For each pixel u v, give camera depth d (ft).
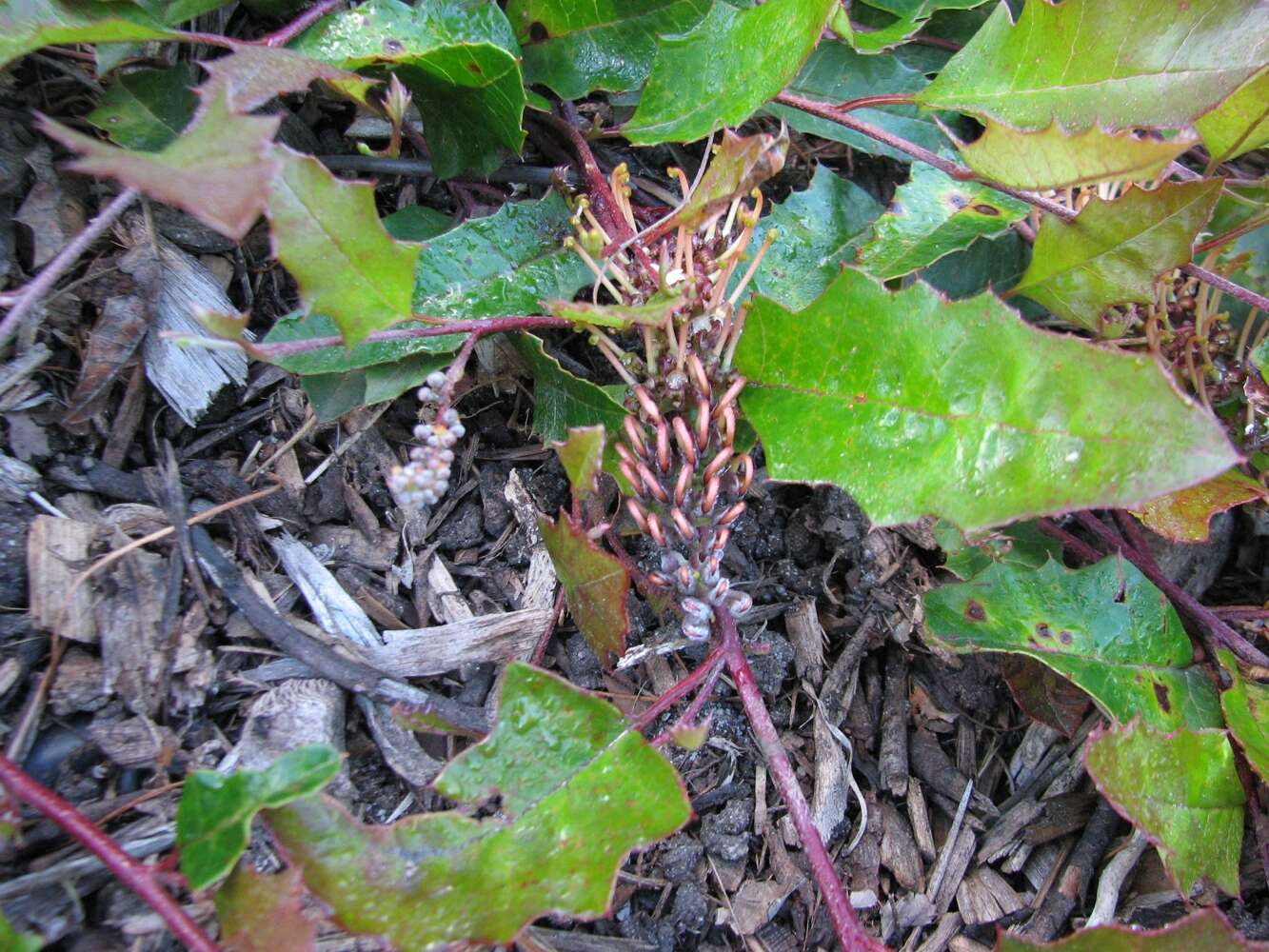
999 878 0.63
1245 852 0.63
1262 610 0.65
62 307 0.58
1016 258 0.72
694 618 0.53
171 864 0.44
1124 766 0.52
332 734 0.56
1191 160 0.80
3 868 0.48
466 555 0.64
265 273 0.64
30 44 0.49
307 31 0.57
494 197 0.68
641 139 0.63
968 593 0.60
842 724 0.66
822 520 0.69
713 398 0.57
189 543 0.57
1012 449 0.45
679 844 0.60
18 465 0.56
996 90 0.62
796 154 0.78
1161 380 0.41
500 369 0.65
